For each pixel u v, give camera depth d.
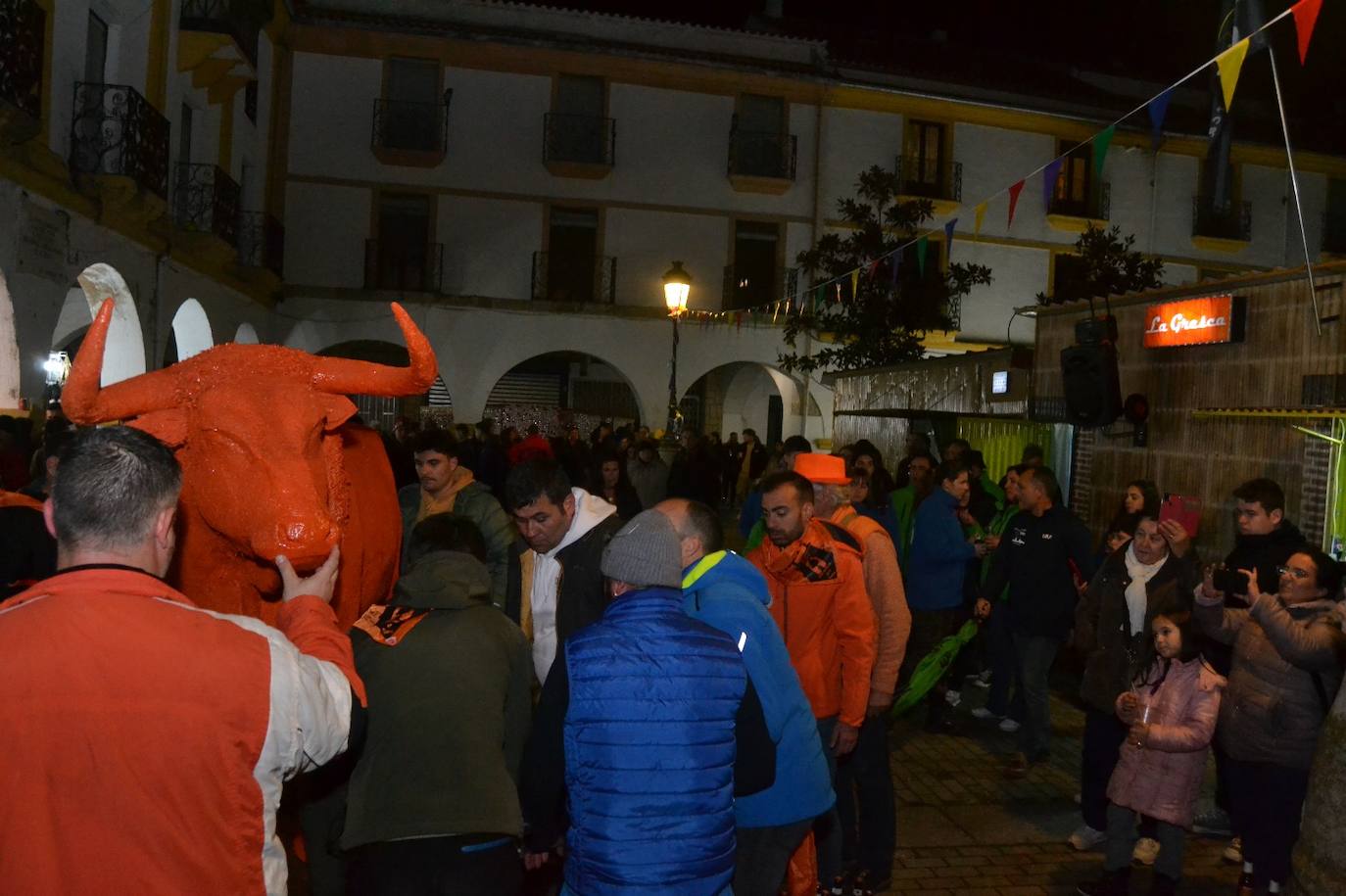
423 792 2.89
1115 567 5.30
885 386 18.19
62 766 1.92
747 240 24.09
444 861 2.89
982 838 5.54
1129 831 4.68
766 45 24.09
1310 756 4.41
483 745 2.98
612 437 17.16
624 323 23.39
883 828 4.69
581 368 26.67
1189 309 9.24
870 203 24.27
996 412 14.23
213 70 14.80
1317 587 4.39
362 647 3.06
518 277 22.98
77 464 2.04
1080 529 6.52
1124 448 10.24
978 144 24.92
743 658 3.07
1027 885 4.98
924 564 7.10
